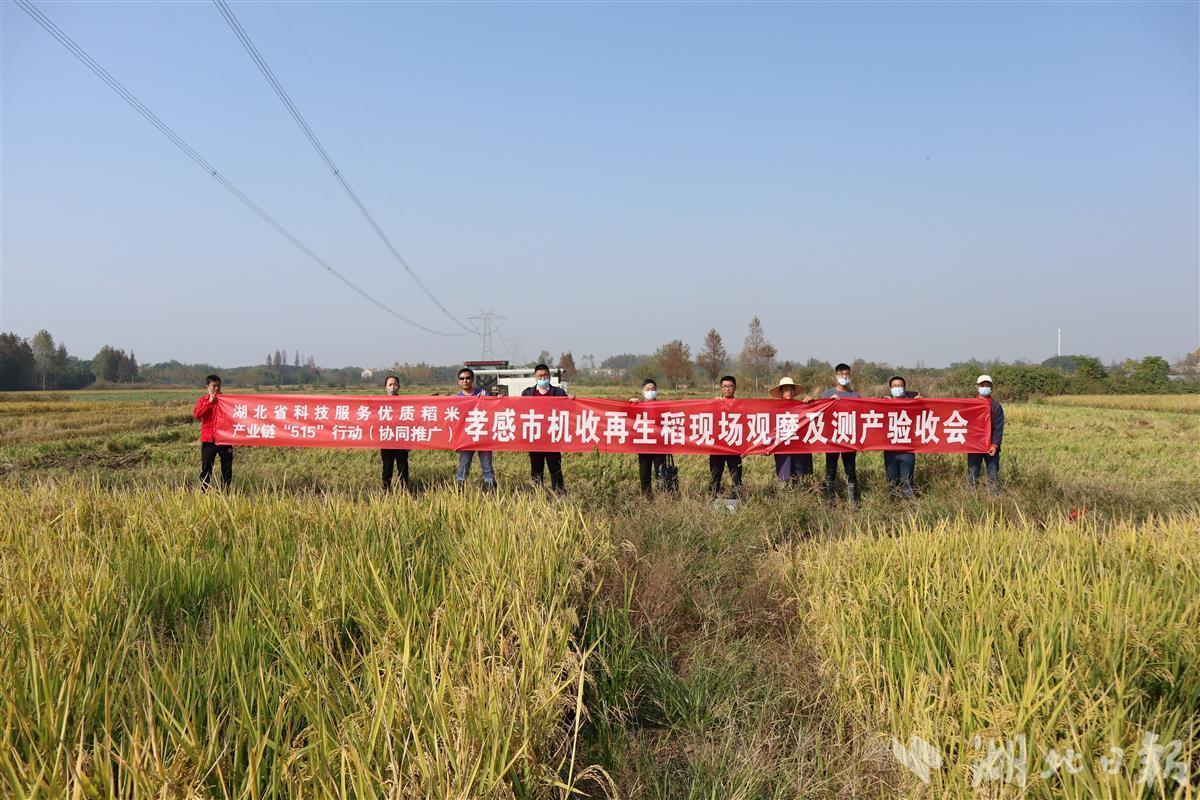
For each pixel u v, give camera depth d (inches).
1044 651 152.9
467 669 153.0
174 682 141.5
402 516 283.9
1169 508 405.4
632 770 160.7
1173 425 1167.6
